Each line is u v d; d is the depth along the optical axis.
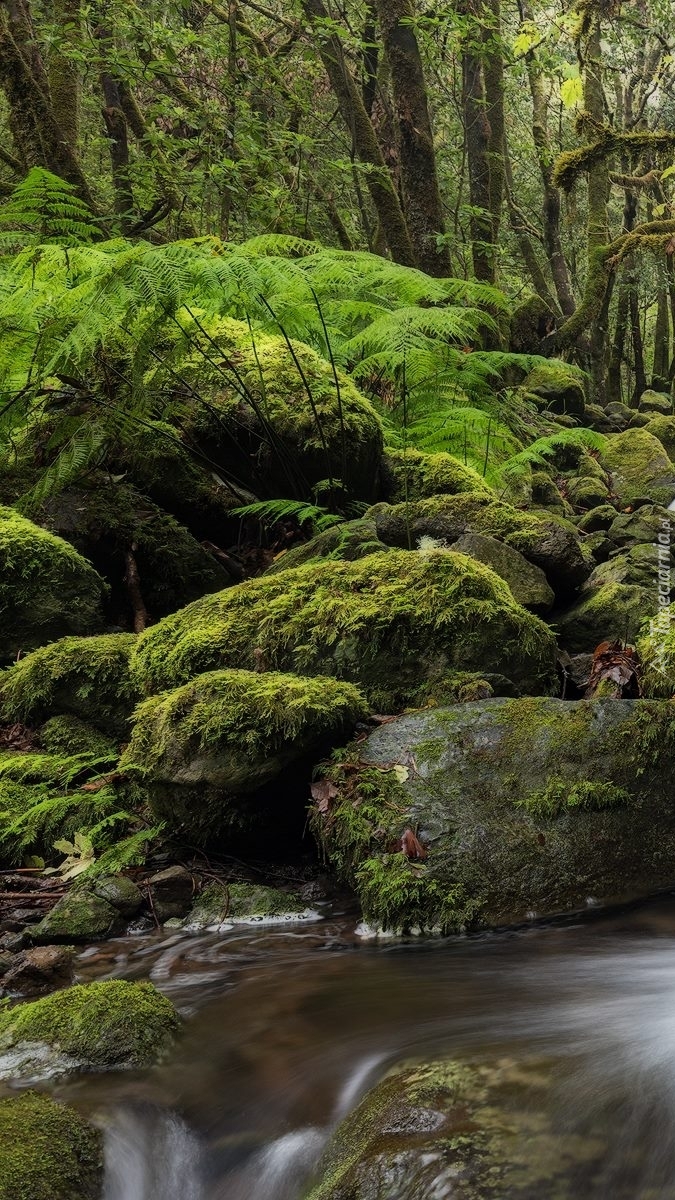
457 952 2.80
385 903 2.97
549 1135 1.80
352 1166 1.82
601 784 3.20
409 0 9.46
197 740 3.35
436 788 3.19
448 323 4.74
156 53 11.06
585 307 11.92
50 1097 2.15
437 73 14.58
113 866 3.34
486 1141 1.79
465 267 12.30
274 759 3.32
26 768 3.88
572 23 6.75
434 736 3.34
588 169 6.03
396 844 3.06
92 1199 1.90
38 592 4.63
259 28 13.64
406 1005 2.47
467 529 4.80
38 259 5.30
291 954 2.88
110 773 3.74
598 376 16.17
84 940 3.07
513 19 16.83
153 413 5.51
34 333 5.17
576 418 11.48
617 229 21.83
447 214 15.84
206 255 4.62
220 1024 2.46
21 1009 2.49
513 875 3.02
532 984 2.55
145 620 5.05
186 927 3.16
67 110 9.16
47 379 5.62
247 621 3.93
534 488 7.36
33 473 5.61
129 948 3.01
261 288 4.55
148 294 4.47
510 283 20.23
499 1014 2.37
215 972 2.78
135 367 4.91
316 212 12.87
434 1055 2.16
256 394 5.50
